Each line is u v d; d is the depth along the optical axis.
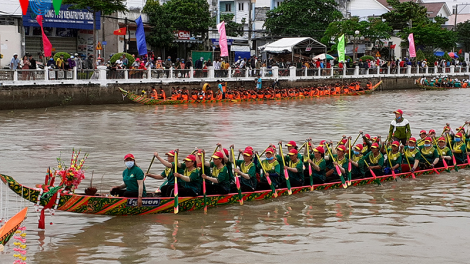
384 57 62.31
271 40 55.94
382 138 22.30
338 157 14.52
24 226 10.42
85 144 19.75
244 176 12.62
